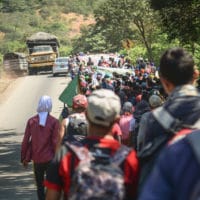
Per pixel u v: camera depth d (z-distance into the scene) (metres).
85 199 6.37
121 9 117.56
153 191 4.70
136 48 118.81
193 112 6.91
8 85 90.25
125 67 82.38
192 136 4.75
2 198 22.28
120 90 40.31
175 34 49.56
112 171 6.54
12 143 43.78
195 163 4.60
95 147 6.84
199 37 49.44
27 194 23.06
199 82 14.27
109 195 6.39
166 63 7.16
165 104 7.07
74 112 14.52
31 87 86.31
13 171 30.20
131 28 121.75
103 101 7.01
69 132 14.13
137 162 6.78
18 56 115.19
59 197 7.07
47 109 17.41
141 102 21.55
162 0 47.22
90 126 7.10
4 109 66.81
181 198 4.58
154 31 112.31
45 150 17.27
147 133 7.05
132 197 6.75
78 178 6.49
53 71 100.38
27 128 17.42
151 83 43.12
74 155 6.82
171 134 6.87
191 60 7.16
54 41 119.62
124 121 21.27
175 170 4.65
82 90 31.84
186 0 46.78
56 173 6.95
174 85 7.16
